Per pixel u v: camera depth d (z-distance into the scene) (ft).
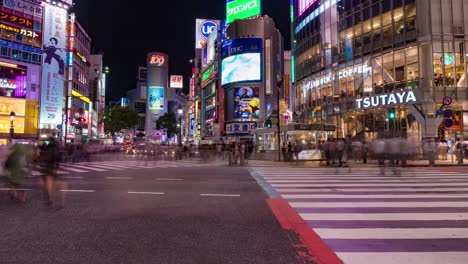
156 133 517.14
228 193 33.53
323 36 136.77
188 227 20.08
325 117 134.51
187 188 37.24
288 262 14.29
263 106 228.63
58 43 209.46
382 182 42.01
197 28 372.99
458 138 96.89
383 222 21.35
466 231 19.27
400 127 104.99
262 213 24.02
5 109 183.62
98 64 350.02
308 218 22.45
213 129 264.31
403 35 105.19
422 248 16.24
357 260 14.53
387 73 109.40
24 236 18.08
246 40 232.53
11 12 187.52
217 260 14.51
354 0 122.21
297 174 53.93
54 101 205.16
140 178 48.11
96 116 338.13
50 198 27.17
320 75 138.62
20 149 31.12
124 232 18.90
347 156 81.87
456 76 98.53
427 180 44.06
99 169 64.49
